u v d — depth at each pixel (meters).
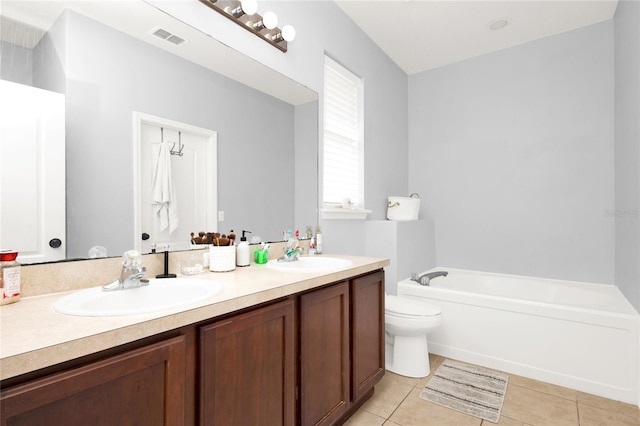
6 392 0.61
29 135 1.09
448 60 3.44
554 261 2.94
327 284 1.53
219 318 1.03
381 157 3.20
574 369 2.09
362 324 1.76
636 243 2.05
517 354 2.29
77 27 1.21
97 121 1.25
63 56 1.18
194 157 1.59
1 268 0.97
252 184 1.88
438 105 3.57
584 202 2.82
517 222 3.12
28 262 1.07
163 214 1.45
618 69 2.54
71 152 1.18
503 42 3.09
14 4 1.08
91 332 0.74
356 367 1.70
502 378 2.22
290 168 2.15
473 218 3.35
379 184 3.17
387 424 1.73
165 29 1.48
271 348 1.20
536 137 3.04
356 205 2.79
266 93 1.97
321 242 2.39
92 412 0.73
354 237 2.82
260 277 1.40
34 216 1.09
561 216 2.92
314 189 2.35
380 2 2.54
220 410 1.01
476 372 2.31
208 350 0.97
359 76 2.90
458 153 3.44
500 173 3.21
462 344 2.50
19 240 1.06
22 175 1.07
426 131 3.64
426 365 2.27
